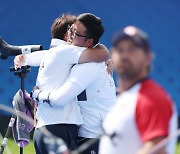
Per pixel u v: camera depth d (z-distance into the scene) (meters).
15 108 17.83
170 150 10.68
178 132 10.42
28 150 27.25
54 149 12.84
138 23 33.62
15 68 18.08
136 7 33.62
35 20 33.31
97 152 16.34
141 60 10.66
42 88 16.23
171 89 33.47
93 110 16.48
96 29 16.41
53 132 16.02
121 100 10.86
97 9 33.47
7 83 32.78
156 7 33.69
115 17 33.50
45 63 16.28
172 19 33.84
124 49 10.66
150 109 10.41
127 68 10.69
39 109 16.28
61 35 17.12
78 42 16.44
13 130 18.11
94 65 16.16
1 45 18.25
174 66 33.62
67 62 16.06
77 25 16.41
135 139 10.63
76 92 15.78
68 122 16.08
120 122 10.70
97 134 16.48
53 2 33.38
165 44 33.75
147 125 10.41
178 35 33.75
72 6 33.38
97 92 16.47
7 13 33.34
